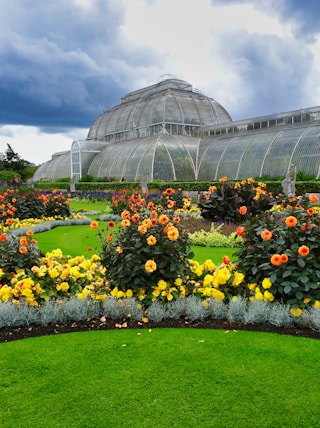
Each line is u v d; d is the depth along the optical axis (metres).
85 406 4.62
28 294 7.16
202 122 58.91
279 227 7.32
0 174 54.62
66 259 9.23
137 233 7.53
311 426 4.26
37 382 5.10
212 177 47.28
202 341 6.12
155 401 4.67
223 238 15.23
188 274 8.01
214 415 4.44
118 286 7.62
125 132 63.97
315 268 6.91
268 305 6.88
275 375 5.15
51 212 22.86
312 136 38.81
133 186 44.88
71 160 62.56
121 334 6.46
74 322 7.02
